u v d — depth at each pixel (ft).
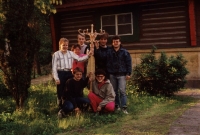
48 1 31.63
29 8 22.16
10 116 20.53
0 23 21.42
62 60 21.70
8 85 22.38
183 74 27.91
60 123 18.67
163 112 21.62
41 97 27.78
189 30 36.29
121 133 16.69
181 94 30.78
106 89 21.16
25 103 24.32
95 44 21.90
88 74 21.21
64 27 43.04
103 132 17.08
